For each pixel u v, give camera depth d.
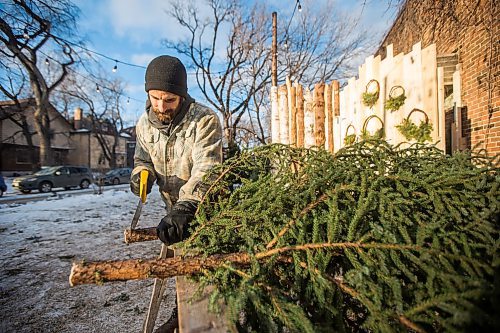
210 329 0.51
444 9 4.13
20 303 2.64
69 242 4.64
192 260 0.67
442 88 2.29
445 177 0.76
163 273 0.65
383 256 0.60
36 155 25.09
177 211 0.87
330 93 3.79
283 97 4.37
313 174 0.84
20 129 23.64
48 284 3.03
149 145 1.35
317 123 3.71
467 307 0.47
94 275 0.62
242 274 0.61
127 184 20.75
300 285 0.63
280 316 0.54
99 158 33.22
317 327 0.53
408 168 0.88
